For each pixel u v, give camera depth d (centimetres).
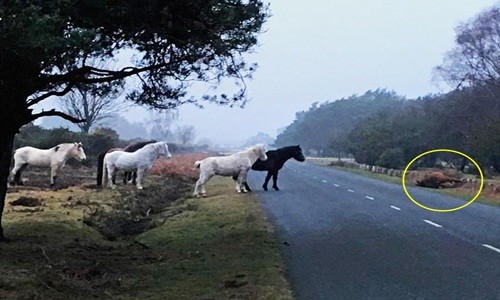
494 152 4572
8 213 1683
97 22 1080
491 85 5919
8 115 1146
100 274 1048
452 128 5825
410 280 1013
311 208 2164
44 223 1519
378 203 2417
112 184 2600
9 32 861
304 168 6325
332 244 1382
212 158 2633
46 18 863
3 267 1009
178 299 897
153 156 2595
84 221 1620
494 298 895
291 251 1288
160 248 1385
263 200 2397
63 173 3384
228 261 1170
